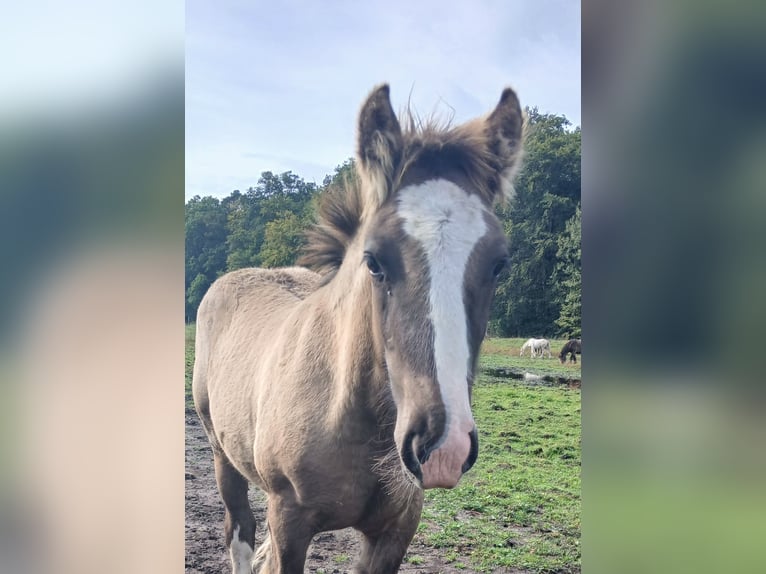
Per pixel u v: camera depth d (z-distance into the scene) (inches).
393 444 75.4
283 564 82.0
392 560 83.3
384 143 69.7
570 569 122.8
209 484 152.9
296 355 84.4
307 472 78.4
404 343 64.5
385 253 66.7
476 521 136.0
